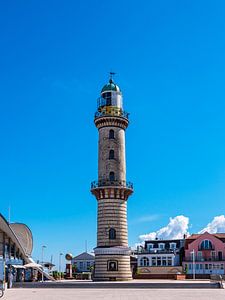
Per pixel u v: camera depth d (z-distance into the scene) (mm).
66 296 38375
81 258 150500
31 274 78750
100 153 70375
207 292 42656
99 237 67062
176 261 116250
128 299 33625
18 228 105125
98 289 50125
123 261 65688
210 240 111875
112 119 70625
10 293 43812
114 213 67125
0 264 53031
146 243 125312
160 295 38344
